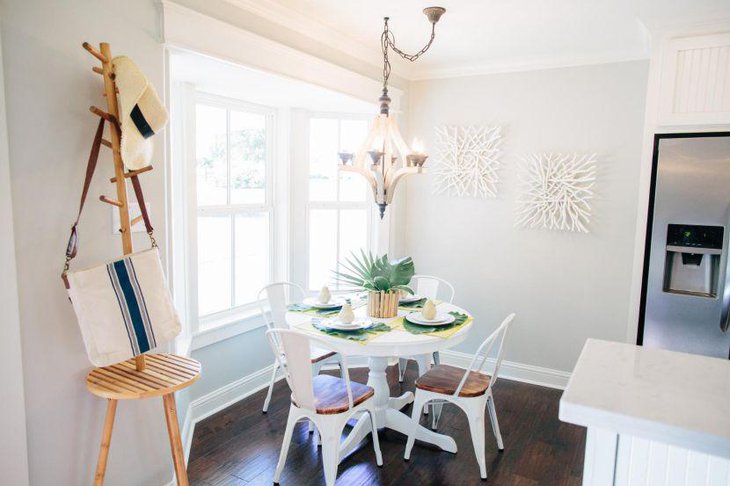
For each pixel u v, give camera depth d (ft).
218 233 10.94
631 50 10.77
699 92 8.81
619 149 11.12
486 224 12.75
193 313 9.84
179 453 6.07
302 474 8.14
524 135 12.07
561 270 11.93
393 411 9.52
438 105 13.14
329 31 10.01
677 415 2.57
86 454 6.16
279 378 12.04
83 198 5.56
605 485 2.98
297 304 9.94
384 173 8.80
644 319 9.47
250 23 8.38
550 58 11.54
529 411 10.73
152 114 5.78
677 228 8.99
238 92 10.46
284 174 12.19
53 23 5.50
